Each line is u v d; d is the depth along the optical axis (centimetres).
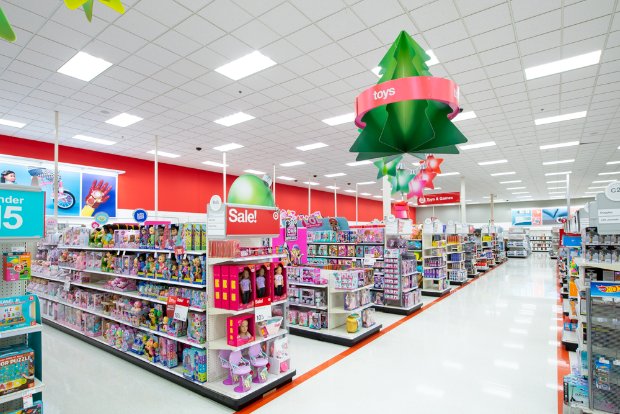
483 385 399
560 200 2752
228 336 358
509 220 2933
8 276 225
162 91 652
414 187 807
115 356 492
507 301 886
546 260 2211
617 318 284
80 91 645
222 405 352
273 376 386
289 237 708
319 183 1873
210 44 497
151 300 445
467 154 1192
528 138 995
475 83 632
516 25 458
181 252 402
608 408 282
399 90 170
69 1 112
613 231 307
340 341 539
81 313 575
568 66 571
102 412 340
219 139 974
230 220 367
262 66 566
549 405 352
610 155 1207
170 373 406
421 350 516
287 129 893
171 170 1291
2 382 203
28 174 919
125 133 902
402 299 745
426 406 351
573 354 499
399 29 466
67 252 639
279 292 398
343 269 589
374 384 401
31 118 778
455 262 1202
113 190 1091
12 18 428
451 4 416
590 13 432
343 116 804
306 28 462
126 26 450
